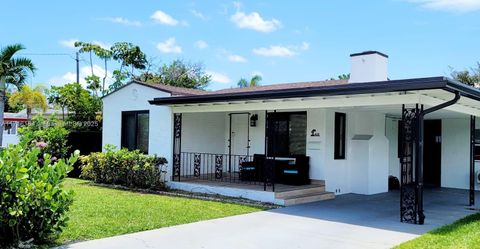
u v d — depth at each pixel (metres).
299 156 12.61
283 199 10.58
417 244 6.58
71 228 7.13
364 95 9.02
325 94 9.13
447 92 8.30
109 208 9.20
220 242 6.70
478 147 14.88
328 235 7.32
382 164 13.70
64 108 25.20
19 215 5.79
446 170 15.52
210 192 12.07
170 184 13.09
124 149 13.88
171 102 12.66
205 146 14.79
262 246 6.53
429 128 16.42
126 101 14.94
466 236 7.22
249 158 14.56
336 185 12.78
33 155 6.45
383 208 10.30
